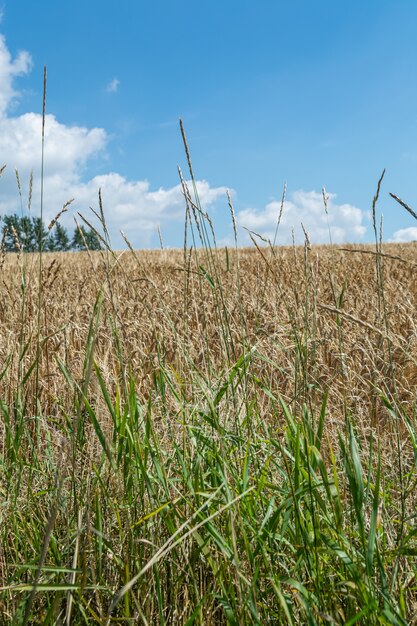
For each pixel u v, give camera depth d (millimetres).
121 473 2898
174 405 3807
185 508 2553
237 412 3193
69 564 2537
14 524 2730
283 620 2166
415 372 5195
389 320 6605
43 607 2406
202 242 3656
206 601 2297
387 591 1993
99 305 2209
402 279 11906
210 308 6527
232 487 2684
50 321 5902
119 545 2631
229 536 2365
